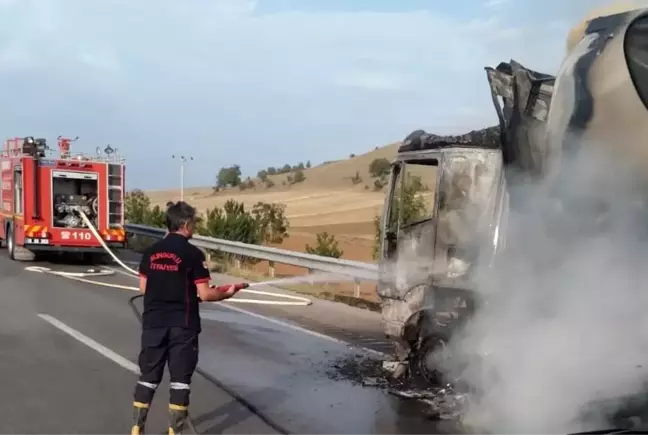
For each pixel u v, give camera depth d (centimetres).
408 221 734
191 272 525
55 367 749
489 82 549
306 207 7394
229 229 2192
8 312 1080
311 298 1344
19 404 615
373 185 10044
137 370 742
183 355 520
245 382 712
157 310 519
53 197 1770
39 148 1812
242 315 1131
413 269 720
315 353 852
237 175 13462
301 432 562
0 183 2031
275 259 1508
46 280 1497
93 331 946
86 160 1802
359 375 745
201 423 579
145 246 2372
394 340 747
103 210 1811
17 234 1848
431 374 694
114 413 595
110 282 1495
